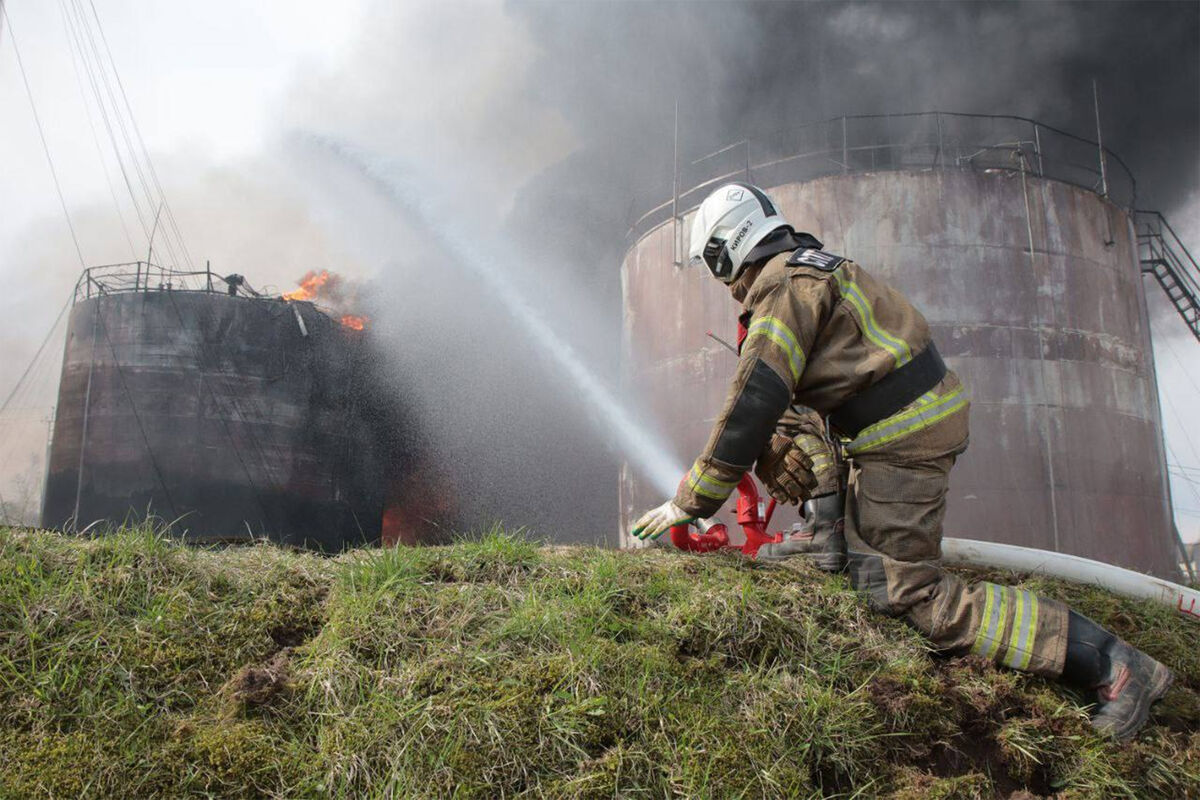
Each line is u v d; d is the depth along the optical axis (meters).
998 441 15.79
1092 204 17.91
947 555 3.27
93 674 1.77
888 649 2.23
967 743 2.06
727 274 2.54
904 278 16.61
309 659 1.91
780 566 2.60
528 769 1.68
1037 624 2.18
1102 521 15.97
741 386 2.17
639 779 1.71
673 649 2.07
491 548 2.41
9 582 1.95
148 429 23.42
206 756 1.62
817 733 1.89
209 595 2.09
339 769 1.64
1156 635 2.76
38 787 1.51
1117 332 17.42
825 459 2.70
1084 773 1.99
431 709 1.74
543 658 1.93
